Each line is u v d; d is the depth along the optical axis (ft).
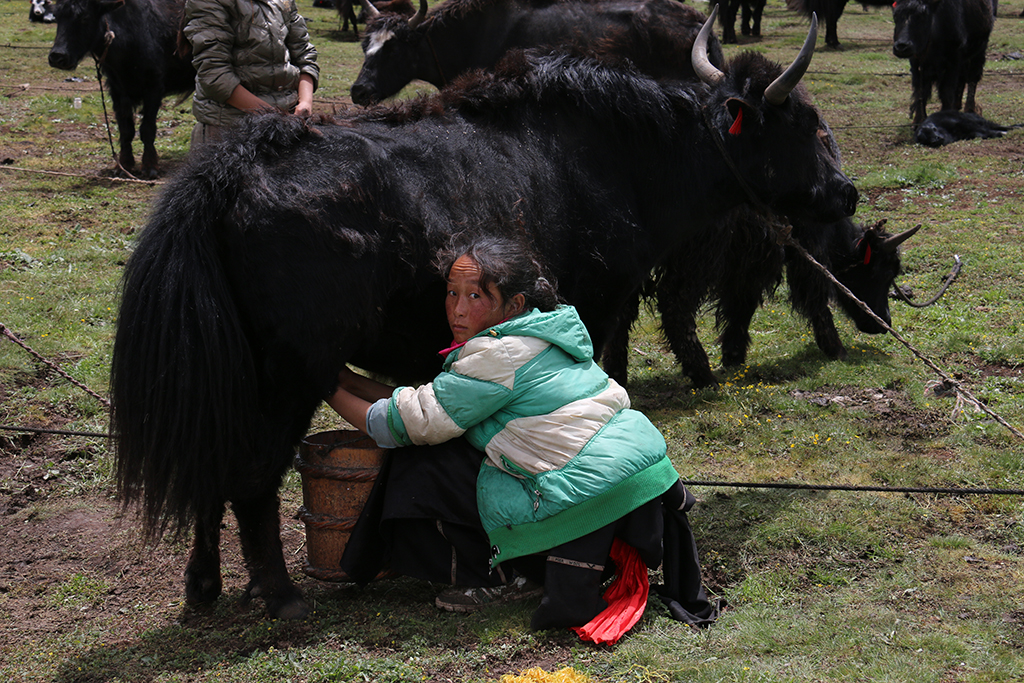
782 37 76.54
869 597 12.39
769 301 26.35
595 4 25.17
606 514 11.12
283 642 11.43
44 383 19.30
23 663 11.43
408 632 11.53
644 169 14.23
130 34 34.42
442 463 11.51
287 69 18.90
